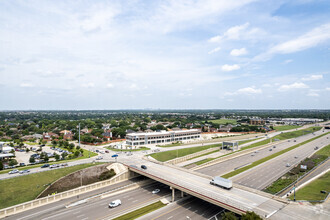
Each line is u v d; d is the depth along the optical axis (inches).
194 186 2677.2
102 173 3730.3
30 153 5108.3
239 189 2600.9
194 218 2315.5
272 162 4507.9
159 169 3526.1
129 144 6112.2
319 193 2568.9
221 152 5393.7
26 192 2881.4
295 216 1894.7
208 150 5492.1
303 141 7135.8
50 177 3329.2
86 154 4889.3
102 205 2667.3
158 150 5329.7
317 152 5349.4
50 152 5226.4
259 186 3149.6
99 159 4370.1
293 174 3639.3
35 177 3243.1
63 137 7224.4
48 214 2431.1
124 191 3142.2
